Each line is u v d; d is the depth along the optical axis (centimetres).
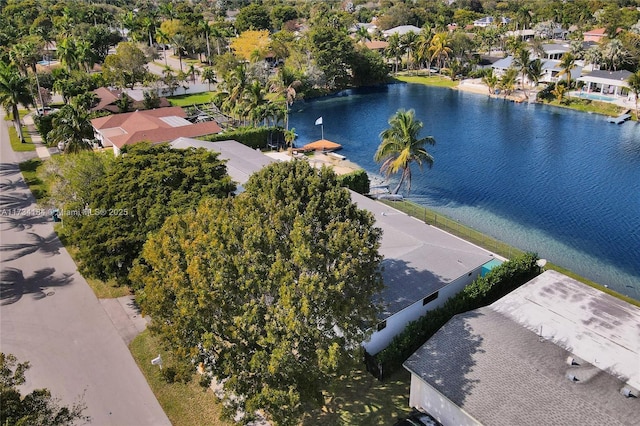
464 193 6894
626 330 3216
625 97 11700
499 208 6400
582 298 3597
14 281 4475
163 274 2819
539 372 2794
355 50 14662
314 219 2905
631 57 13175
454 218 6081
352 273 2597
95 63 13900
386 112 11712
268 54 14875
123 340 3706
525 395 2652
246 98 9256
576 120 10694
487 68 15325
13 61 10700
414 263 3909
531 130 9975
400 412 2994
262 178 3425
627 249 5319
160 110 9381
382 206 5212
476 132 9894
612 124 10331
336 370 2542
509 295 3650
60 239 5269
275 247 2686
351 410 3012
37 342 3681
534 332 3191
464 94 13612
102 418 3000
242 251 2703
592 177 7412
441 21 19512
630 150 8625
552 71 13412
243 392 2550
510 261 4109
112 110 9825
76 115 6725
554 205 6469
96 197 4131
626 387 2692
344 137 9700
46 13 19700
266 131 8644
